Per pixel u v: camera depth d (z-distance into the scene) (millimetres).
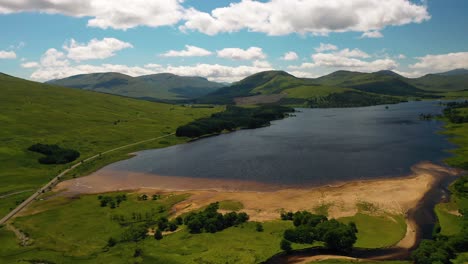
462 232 72562
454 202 98312
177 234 86188
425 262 63500
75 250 79188
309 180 130000
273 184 127875
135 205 110812
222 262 70250
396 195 107188
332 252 74625
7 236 87688
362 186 118375
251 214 98062
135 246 79938
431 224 86312
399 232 82438
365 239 79250
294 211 98625
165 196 120375
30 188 134625
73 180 147125
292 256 73000
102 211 105625
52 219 99125
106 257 74875
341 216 93125
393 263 66375
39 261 73688
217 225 88375
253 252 74000
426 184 116438
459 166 136250
